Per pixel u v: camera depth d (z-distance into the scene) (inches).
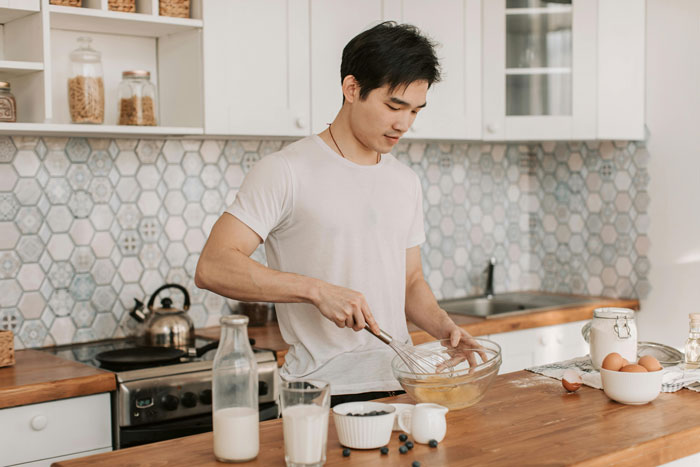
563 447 55.7
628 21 131.6
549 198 153.8
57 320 109.2
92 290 111.8
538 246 156.7
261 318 121.4
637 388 65.2
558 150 151.3
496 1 128.5
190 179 119.5
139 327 107.6
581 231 147.9
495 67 129.2
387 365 72.4
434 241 145.6
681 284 131.5
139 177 115.0
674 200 131.7
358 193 70.6
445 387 62.5
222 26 104.9
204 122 104.3
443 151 146.3
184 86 108.0
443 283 147.3
